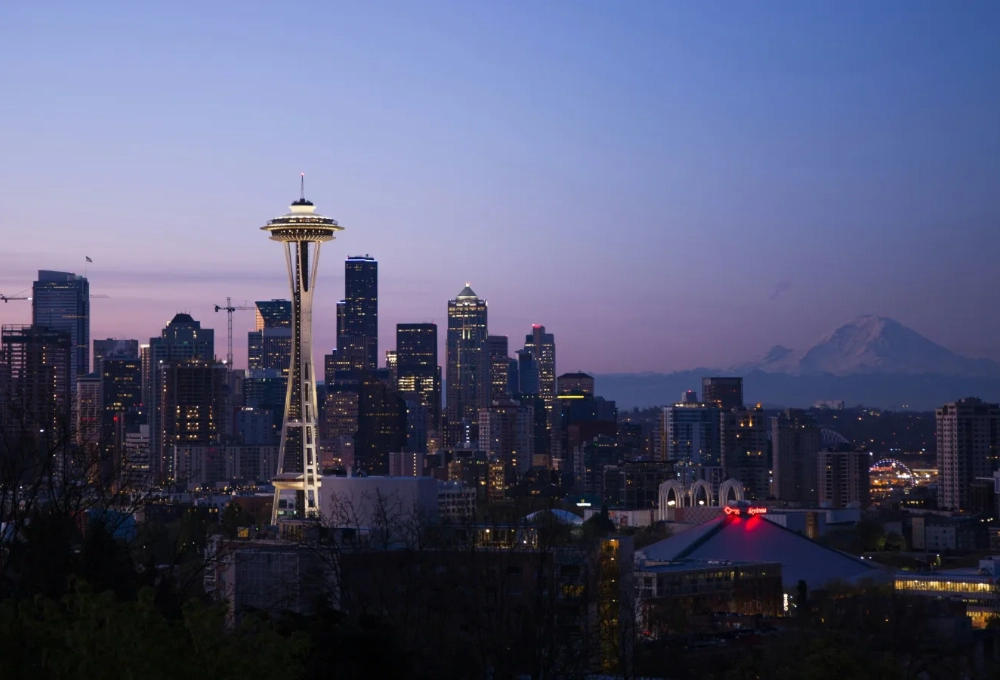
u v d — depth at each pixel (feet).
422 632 488.44
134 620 211.00
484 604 515.91
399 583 530.27
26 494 405.59
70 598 217.97
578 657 467.11
